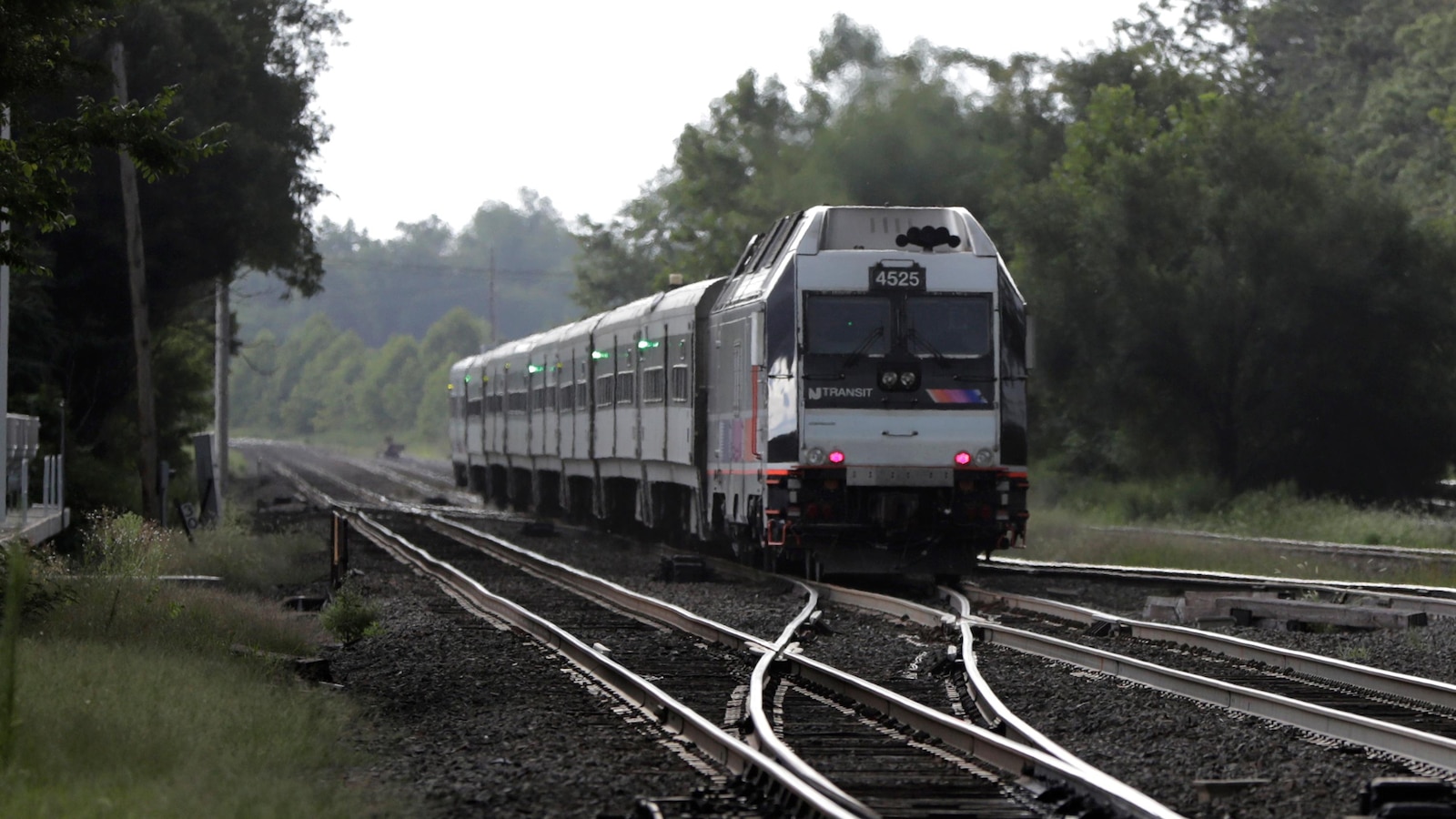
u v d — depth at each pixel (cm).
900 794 3281
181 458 18688
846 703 4566
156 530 8800
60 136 5250
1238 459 17162
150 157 5331
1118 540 11594
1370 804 3106
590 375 12838
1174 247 17488
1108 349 17288
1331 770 3538
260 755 3544
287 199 16062
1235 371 16900
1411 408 16275
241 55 15200
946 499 7969
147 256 14950
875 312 7919
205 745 3597
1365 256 16275
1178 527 14250
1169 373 16975
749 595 8088
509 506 17825
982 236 8138
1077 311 17388
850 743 3912
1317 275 16288
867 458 7831
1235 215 16812
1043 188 18675
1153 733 4059
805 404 7831
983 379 7944
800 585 8112
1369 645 5991
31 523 7844
